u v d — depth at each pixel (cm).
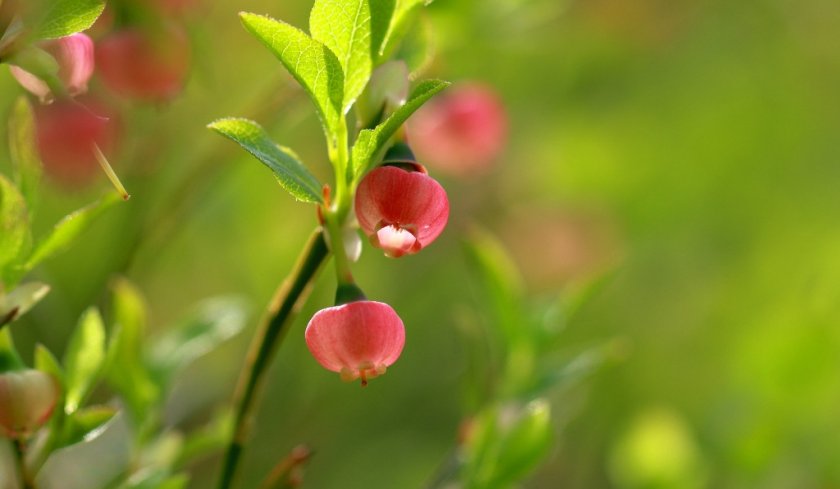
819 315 28
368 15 17
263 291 31
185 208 24
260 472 30
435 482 21
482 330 23
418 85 17
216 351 33
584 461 38
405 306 34
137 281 25
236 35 31
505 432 21
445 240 35
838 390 27
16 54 17
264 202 31
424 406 36
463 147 27
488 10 25
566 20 36
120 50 21
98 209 18
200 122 30
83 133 22
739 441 26
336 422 32
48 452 18
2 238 18
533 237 38
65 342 24
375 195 17
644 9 37
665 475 25
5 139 24
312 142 32
